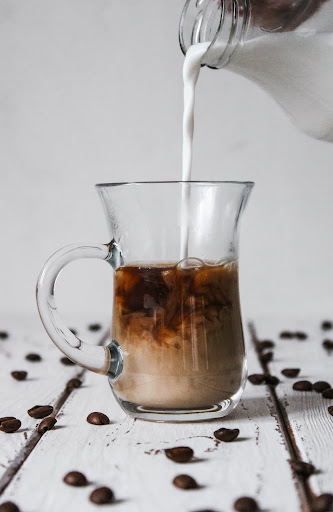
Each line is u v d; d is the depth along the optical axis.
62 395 0.57
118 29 0.92
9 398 0.56
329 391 0.55
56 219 0.96
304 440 0.47
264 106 0.92
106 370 0.49
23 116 0.94
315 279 0.96
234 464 0.44
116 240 0.50
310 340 0.74
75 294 0.98
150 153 0.94
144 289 0.48
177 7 0.91
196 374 0.48
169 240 0.48
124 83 0.93
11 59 0.93
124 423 0.50
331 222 0.95
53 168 0.95
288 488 0.41
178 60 0.92
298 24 0.52
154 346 0.48
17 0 0.92
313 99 0.54
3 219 0.96
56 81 0.94
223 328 0.49
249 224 0.95
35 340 0.76
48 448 0.47
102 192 0.49
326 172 0.94
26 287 0.98
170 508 0.40
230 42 0.51
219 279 0.49
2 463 0.45
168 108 0.93
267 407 0.53
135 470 0.44
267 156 0.93
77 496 0.41
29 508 0.40
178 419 0.49
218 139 0.93
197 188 0.47
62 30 0.93
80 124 0.94
